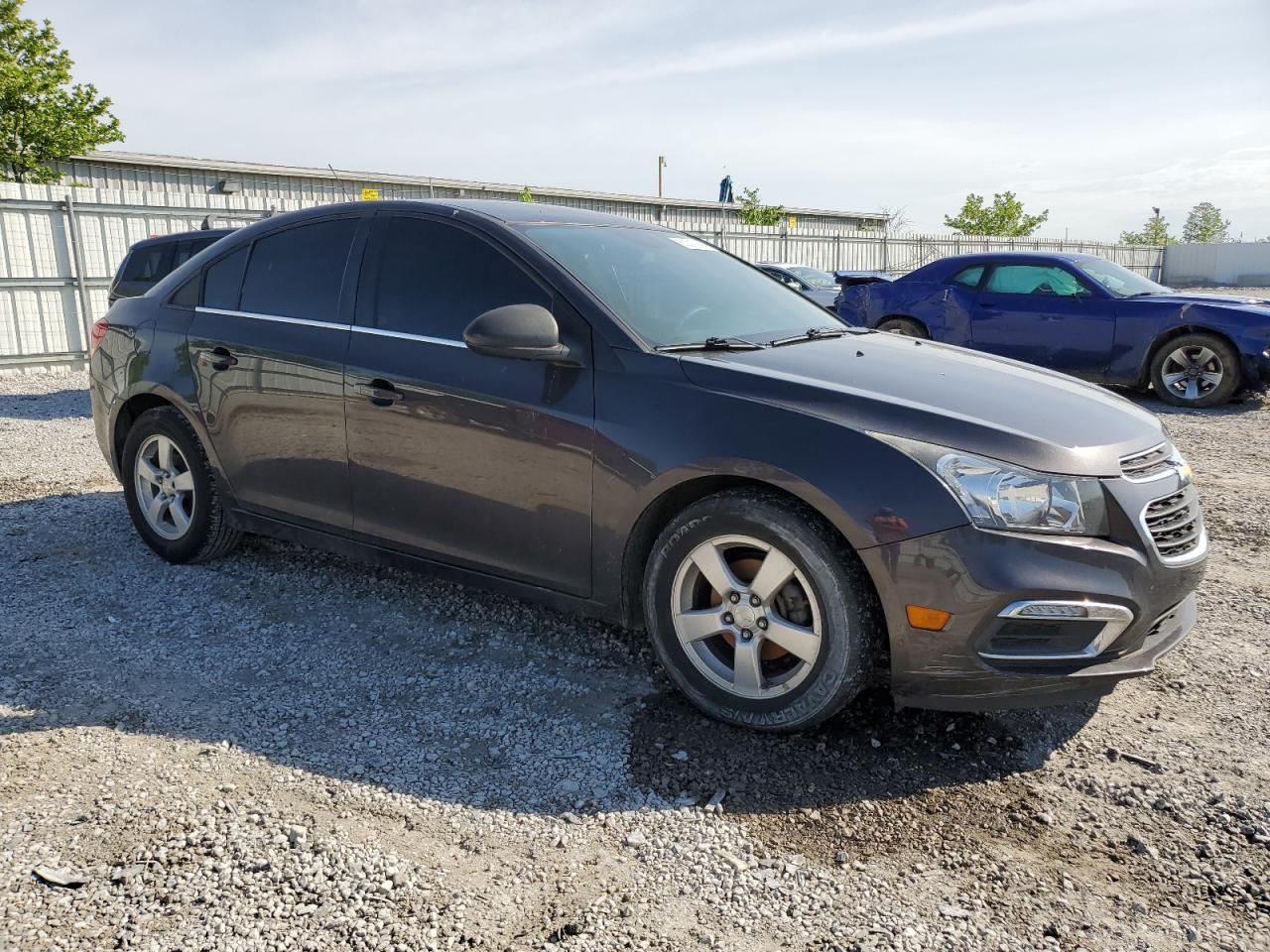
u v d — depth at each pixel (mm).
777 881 2309
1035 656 2658
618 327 3189
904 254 29000
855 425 2768
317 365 3773
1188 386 9695
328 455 3785
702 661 3037
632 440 3018
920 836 2490
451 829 2496
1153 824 2551
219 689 3268
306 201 15875
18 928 2072
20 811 2506
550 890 2266
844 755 2875
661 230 4250
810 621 2846
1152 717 3135
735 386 2961
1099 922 2174
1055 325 10117
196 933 2078
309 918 2139
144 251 10625
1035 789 2709
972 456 2666
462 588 4219
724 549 2973
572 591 3254
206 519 4305
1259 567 4680
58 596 4102
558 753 2879
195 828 2455
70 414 9602
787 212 39094
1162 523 2836
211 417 4176
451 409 3387
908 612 2660
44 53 21609
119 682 3297
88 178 23047
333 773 2754
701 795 2666
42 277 13344
